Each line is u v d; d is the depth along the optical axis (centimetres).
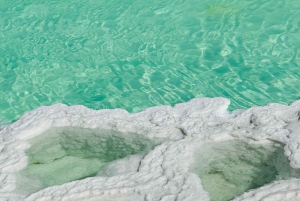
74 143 381
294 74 447
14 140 381
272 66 459
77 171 356
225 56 477
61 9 578
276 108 388
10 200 319
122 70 473
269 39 495
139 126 385
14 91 459
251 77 447
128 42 512
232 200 299
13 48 518
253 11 544
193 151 349
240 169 338
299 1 557
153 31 525
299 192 295
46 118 402
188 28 524
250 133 357
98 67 480
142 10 564
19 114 430
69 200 313
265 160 341
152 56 488
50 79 470
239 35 506
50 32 538
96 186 321
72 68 482
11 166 354
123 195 312
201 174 333
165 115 396
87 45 512
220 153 350
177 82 450
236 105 411
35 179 346
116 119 396
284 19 525
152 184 317
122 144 373
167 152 346
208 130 368
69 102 438
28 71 484
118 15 557
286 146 338
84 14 565
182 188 311
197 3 569
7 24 557
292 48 480
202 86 441
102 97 440
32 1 597
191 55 483
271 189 302
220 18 536
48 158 368
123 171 341
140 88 447
